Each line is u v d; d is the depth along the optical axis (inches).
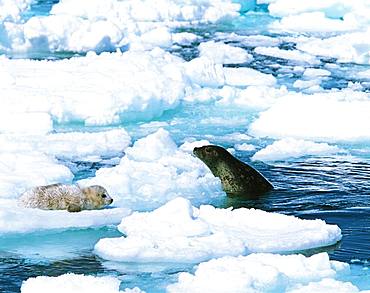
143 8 1699.1
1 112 1013.8
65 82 1103.0
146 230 689.0
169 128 1053.8
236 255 655.1
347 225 736.3
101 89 1082.7
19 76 1109.7
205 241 670.5
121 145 957.2
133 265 644.7
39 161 852.6
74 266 644.7
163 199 791.7
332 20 1700.3
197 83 1240.2
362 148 979.3
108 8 1681.8
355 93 1170.0
